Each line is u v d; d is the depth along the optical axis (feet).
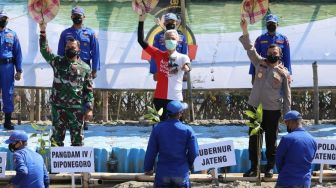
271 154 40.19
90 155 37.86
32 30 51.98
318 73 52.37
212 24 52.39
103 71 52.24
